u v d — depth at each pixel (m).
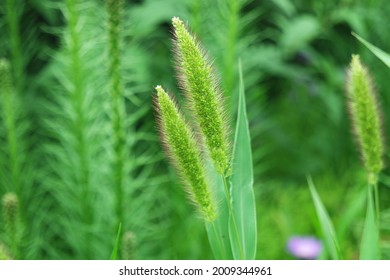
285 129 1.40
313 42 1.38
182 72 0.69
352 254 1.13
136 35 1.04
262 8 1.22
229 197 0.70
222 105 0.70
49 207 1.09
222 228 0.72
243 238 0.72
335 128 1.38
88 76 1.00
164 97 0.70
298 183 1.35
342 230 0.83
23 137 1.10
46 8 1.03
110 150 1.00
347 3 1.20
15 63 1.04
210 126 0.69
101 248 1.02
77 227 1.02
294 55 1.35
